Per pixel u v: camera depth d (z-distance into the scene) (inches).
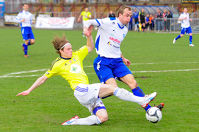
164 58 1353.3
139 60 1298.0
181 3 3575.3
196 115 570.6
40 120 548.1
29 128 502.6
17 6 4284.0
